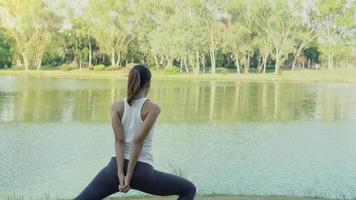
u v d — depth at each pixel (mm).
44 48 18375
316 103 17281
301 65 17891
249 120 16875
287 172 10938
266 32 18203
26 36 18391
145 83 3131
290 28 18078
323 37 17859
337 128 15594
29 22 18344
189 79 18203
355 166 11469
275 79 17922
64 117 16609
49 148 12969
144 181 3074
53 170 11156
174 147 13500
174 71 18312
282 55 18062
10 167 11180
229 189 9570
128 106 3100
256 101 17500
